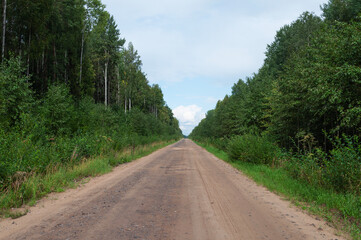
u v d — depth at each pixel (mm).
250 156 14062
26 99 13391
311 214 5152
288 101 13953
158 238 3711
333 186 6941
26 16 23219
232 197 6621
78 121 18750
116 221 4531
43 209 5359
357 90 8484
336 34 9422
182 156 21406
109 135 20156
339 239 3805
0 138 8195
